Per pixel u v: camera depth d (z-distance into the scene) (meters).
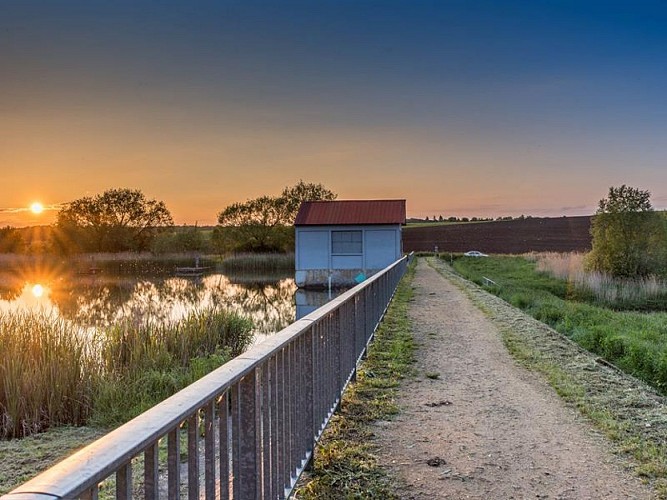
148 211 52.91
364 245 28.09
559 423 4.83
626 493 3.47
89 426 6.34
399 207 29.81
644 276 26.73
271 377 2.85
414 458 4.02
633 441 4.34
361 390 5.73
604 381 6.25
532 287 24.33
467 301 14.34
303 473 3.62
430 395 5.70
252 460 2.46
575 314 14.77
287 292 27.02
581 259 31.03
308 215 29.12
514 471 3.81
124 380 7.25
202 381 2.06
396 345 8.22
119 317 14.96
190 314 11.55
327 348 4.43
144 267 44.56
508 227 70.00
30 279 35.12
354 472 3.72
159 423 1.59
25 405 6.20
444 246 55.53
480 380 6.36
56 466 1.23
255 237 48.94
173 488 1.73
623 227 27.41
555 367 6.95
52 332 8.11
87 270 42.19
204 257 50.06
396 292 16.25
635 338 10.33
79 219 52.03
